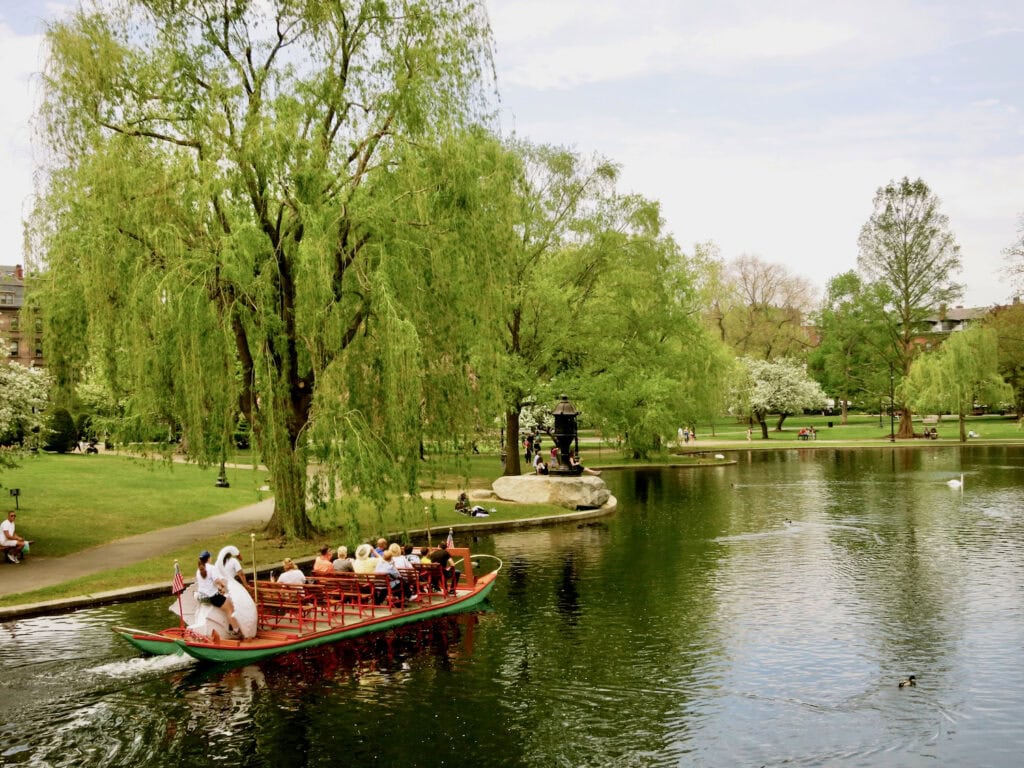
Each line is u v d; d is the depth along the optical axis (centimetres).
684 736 1280
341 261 2464
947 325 16025
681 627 1848
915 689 1470
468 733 1291
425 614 1928
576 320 4784
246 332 2369
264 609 1792
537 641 1752
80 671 1544
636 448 6169
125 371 2405
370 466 2269
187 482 4278
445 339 2606
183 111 2420
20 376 2564
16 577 2153
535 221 4641
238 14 2508
